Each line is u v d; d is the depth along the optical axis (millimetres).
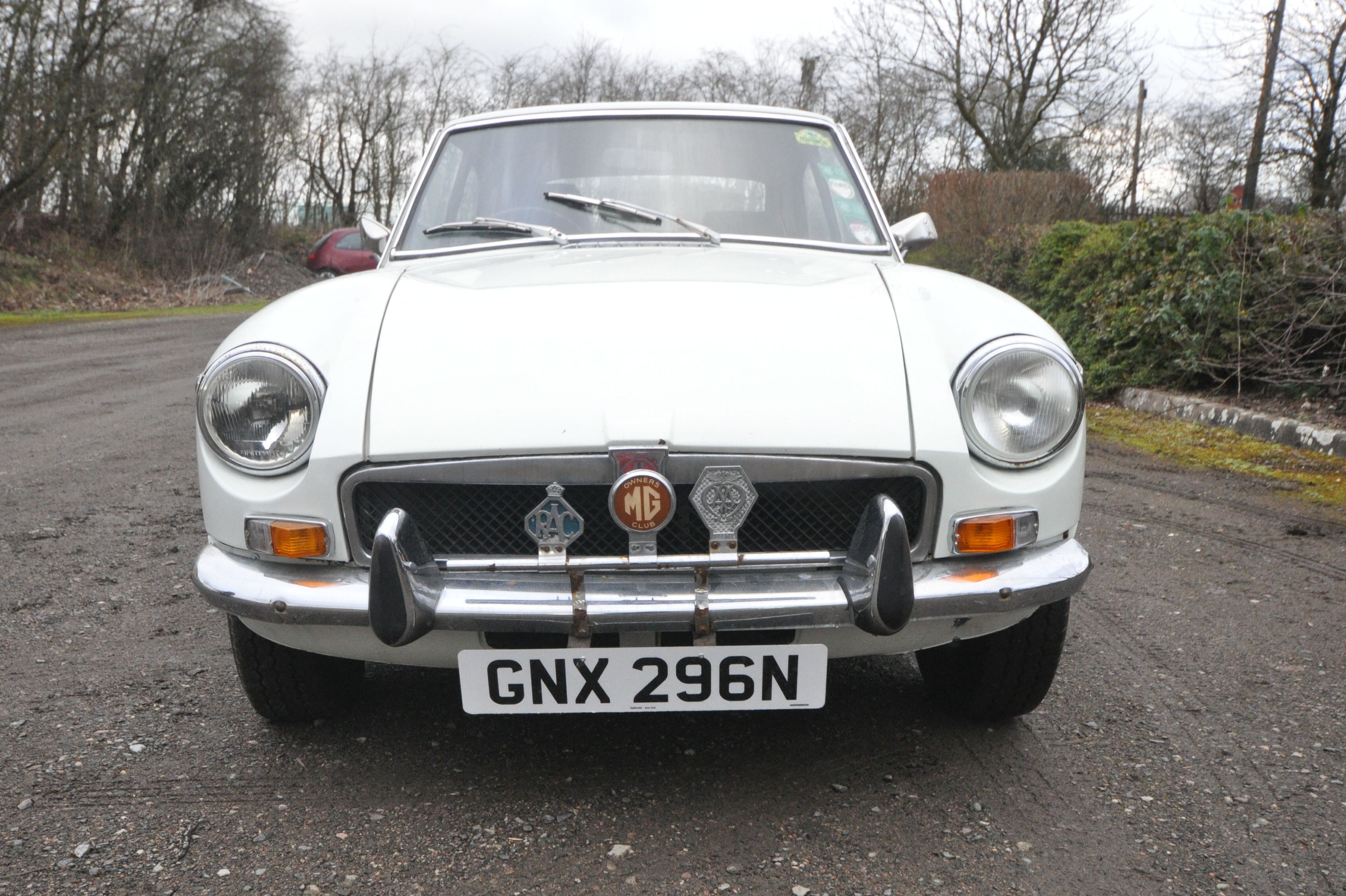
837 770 2271
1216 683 2762
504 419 1948
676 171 3127
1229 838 1997
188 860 1905
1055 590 2068
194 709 2580
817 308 2234
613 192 3082
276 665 2324
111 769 2256
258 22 24625
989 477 2039
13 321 14695
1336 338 6500
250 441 2035
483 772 2258
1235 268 6852
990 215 14336
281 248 29000
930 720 2531
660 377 2002
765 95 29938
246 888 1818
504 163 3172
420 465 1944
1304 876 1869
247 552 2082
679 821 2055
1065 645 3041
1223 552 4008
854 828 2029
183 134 23375
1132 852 1945
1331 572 3760
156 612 3295
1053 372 2070
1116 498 4887
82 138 19266
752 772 2260
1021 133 24719
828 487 2008
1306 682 2768
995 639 2334
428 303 2271
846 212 3102
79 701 2615
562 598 1901
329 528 2010
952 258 14703
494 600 1902
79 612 3287
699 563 1927
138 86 20766
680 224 2973
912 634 2078
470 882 1843
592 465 1920
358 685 2586
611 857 1922
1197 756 2338
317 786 2189
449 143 3252
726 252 2834
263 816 2066
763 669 2010
